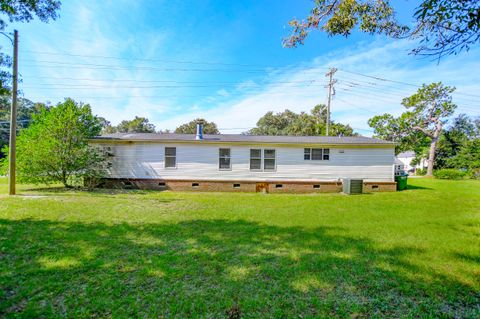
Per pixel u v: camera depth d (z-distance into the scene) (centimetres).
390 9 395
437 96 2505
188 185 1257
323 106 3344
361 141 1305
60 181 1163
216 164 1262
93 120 1170
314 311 244
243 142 1240
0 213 621
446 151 3030
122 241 436
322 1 427
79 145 1121
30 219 571
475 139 2777
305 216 667
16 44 887
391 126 2766
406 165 4506
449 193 1175
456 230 538
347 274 323
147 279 301
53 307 241
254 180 1261
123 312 236
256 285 292
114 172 1244
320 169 1269
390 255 390
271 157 1270
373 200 967
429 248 423
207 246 421
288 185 1263
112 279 298
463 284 301
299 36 464
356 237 484
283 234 498
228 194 1143
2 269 317
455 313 245
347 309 248
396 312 245
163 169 1252
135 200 885
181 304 250
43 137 1068
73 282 290
